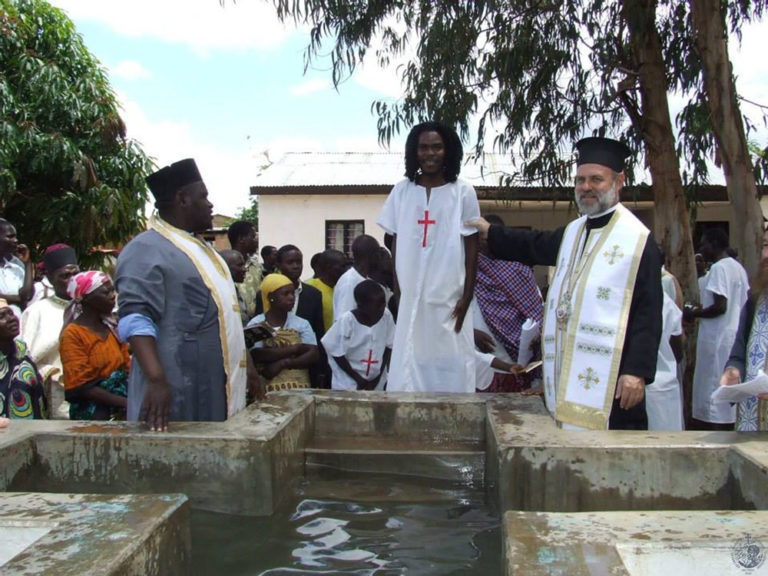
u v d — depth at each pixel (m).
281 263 5.26
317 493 2.61
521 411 2.82
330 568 1.92
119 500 1.71
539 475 2.24
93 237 9.12
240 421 2.58
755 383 2.31
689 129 6.14
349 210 14.83
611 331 2.58
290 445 2.63
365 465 2.85
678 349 4.05
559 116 6.39
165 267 2.67
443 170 3.51
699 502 2.20
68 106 8.96
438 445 2.97
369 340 4.53
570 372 2.64
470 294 3.54
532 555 1.40
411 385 3.52
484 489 2.68
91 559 1.37
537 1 5.92
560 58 5.98
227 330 2.80
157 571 1.55
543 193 8.39
